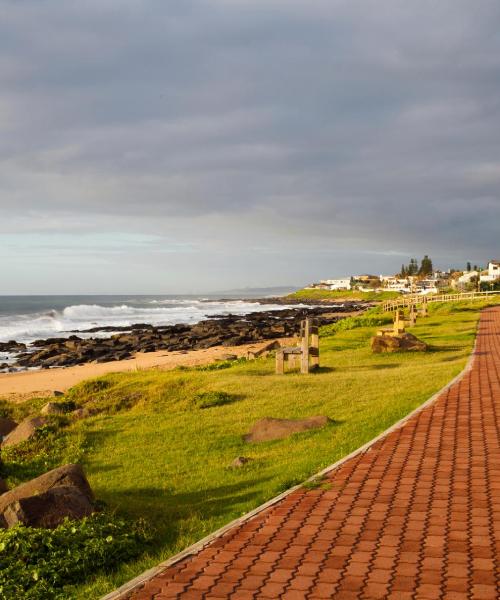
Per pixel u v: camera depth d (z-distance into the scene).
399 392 15.61
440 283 189.25
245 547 6.14
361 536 6.25
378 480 8.14
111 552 6.63
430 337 31.92
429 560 5.58
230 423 14.73
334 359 24.33
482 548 5.80
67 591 5.85
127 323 89.38
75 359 43.78
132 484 10.86
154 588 5.34
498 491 7.48
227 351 45.44
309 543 6.14
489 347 24.89
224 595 5.12
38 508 7.57
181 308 148.12
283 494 7.82
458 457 9.07
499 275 147.88
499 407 12.59
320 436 12.23
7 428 18.08
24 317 98.94
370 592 5.02
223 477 10.38
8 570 6.18
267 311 120.25
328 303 183.62
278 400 16.41
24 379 34.38
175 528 7.74
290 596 5.03
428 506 7.05
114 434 15.25
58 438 15.23
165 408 17.59
